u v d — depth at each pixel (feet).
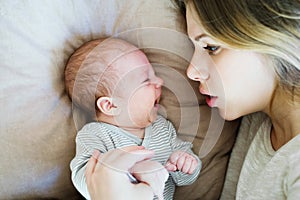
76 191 3.24
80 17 3.08
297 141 2.51
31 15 2.96
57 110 3.10
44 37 3.02
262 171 2.71
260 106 2.74
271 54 2.45
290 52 2.42
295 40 2.40
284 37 2.39
